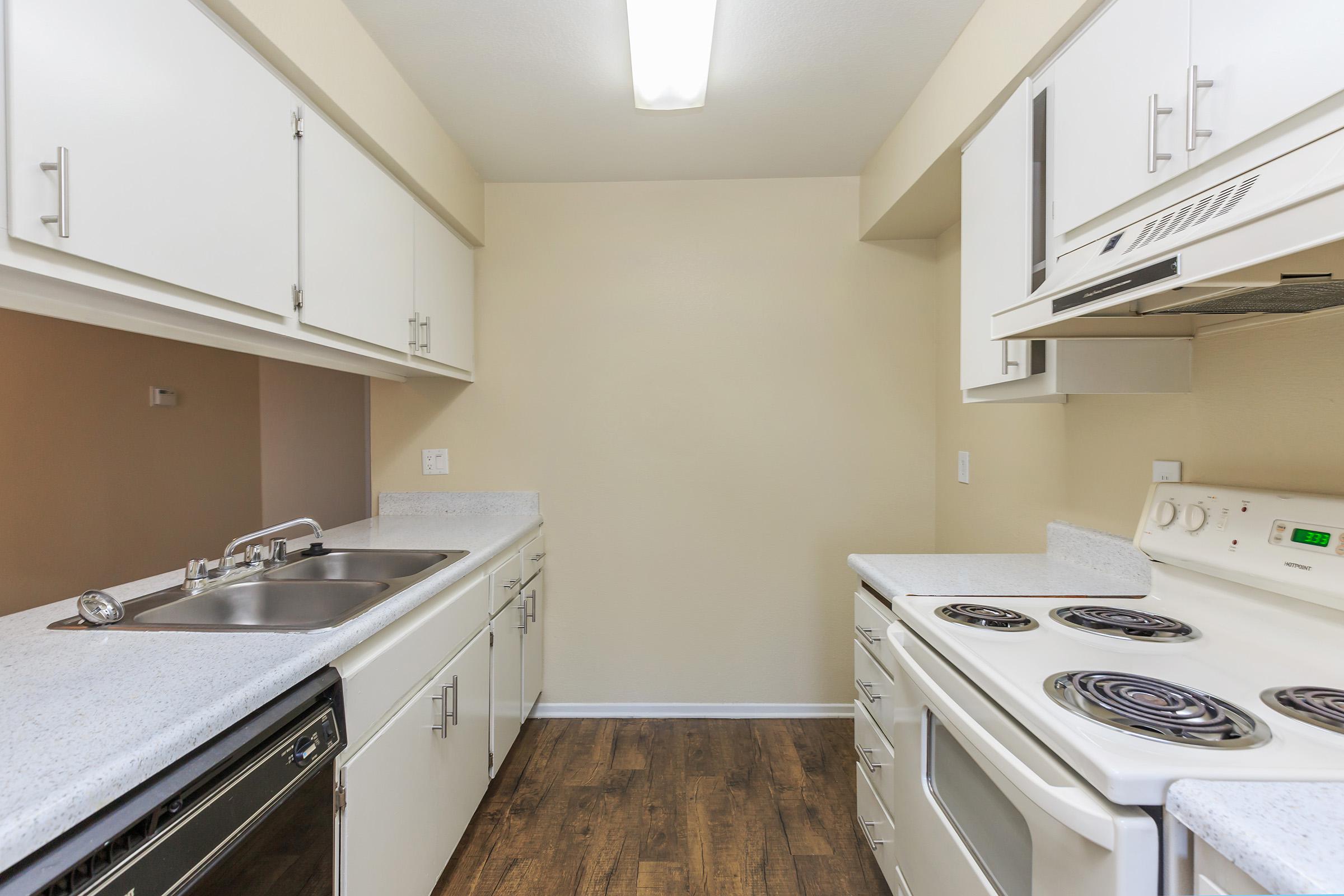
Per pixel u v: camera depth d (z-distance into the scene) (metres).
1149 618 1.20
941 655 1.17
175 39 1.05
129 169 0.96
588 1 1.54
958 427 2.41
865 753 1.68
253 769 0.86
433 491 2.66
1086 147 1.16
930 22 1.63
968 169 1.67
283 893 0.91
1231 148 0.84
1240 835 0.56
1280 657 1.03
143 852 0.68
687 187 2.63
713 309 2.63
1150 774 0.67
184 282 1.07
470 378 2.62
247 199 1.23
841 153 2.40
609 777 2.17
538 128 2.18
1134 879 0.65
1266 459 1.16
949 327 2.48
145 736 0.72
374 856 1.18
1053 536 1.78
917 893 1.22
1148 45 0.99
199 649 1.01
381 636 1.26
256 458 3.63
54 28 0.85
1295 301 0.98
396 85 1.83
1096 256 1.08
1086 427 1.68
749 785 2.12
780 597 2.66
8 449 2.60
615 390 2.65
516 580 2.22
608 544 2.66
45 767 0.65
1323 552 0.97
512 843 1.81
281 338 1.43
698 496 2.65
